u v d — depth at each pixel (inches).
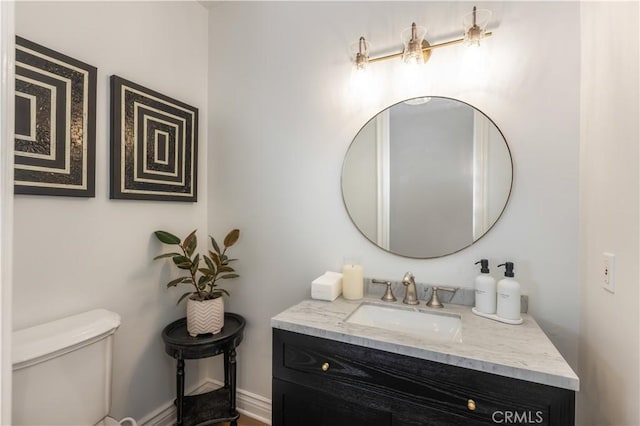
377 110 54.3
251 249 66.4
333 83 58.1
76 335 39.8
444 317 45.0
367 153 55.1
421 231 51.4
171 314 62.6
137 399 56.1
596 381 37.5
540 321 44.4
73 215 46.1
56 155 43.1
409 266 52.4
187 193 65.0
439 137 50.1
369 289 54.7
